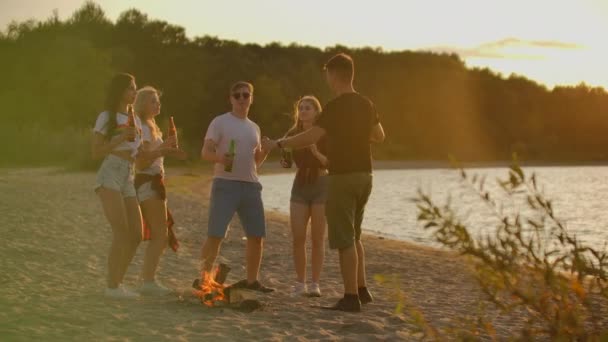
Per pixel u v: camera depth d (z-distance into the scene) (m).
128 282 9.13
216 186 8.46
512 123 142.12
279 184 50.16
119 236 7.82
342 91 7.78
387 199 37.22
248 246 8.80
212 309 7.50
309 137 7.64
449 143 132.88
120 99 7.71
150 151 7.96
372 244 15.86
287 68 116.25
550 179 74.06
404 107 133.75
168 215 8.38
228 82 103.00
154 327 6.66
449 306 8.33
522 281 4.42
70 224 15.61
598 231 22.11
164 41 107.44
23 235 13.23
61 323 6.65
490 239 4.45
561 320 4.40
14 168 48.97
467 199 36.75
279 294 8.78
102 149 7.60
